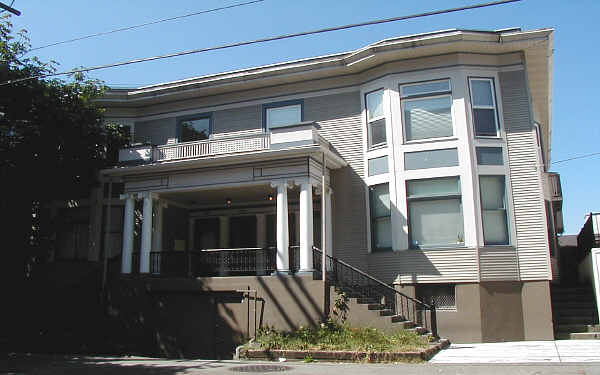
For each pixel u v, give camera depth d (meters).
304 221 15.58
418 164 16.64
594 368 9.72
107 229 17.98
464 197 16.03
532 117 16.47
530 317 15.30
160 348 16.16
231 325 15.58
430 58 17.08
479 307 15.34
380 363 11.45
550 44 16.50
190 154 17.66
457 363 10.96
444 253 15.94
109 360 13.42
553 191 24.66
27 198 18.28
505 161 16.39
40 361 13.20
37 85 16.75
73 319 17.05
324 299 14.63
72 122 17.59
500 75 16.95
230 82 19.50
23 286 18.19
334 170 18.12
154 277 16.77
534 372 9.48
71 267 19.62
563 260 24.03
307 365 11.49
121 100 20.75
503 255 15.74
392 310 15.48
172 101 20.70
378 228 17.25
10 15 16.45
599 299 14.92
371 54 17.34
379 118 17.56
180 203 20.14
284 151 15.84
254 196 18.80
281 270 15.36
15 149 16.72
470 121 16.47
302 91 19.05
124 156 18.27
